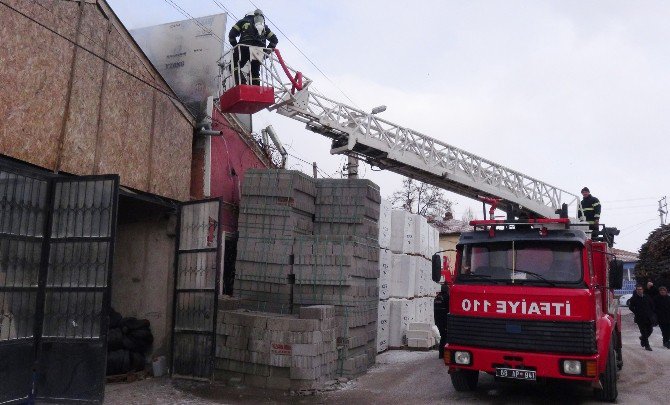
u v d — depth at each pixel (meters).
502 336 7.52
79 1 8.48
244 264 11.08
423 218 17.08
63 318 7.59
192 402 8.05
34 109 7.61
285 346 8.89
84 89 8.52
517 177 16.52
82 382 7.38
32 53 7.59
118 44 9.36
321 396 8.61
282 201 11.02
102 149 8.87
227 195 13.10
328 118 12.63
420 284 16.53
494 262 7.98
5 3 7.17
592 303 7.28
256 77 11.38
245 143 14.30
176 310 10.02
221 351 9.41
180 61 14.09
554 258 7.70
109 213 7.65
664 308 14.52
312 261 10.52
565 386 9.23
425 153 14.61
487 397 8.43
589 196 13.21
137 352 10.12
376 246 12.27
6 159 7.26
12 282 7.23
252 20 11.52
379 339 13.46
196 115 12.15
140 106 9.83
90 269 7.61
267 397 8.52
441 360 12.20
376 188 12.54
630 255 45.50
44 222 7.79
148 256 10.83
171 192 10.60
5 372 7.04
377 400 8.30
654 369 11.00
